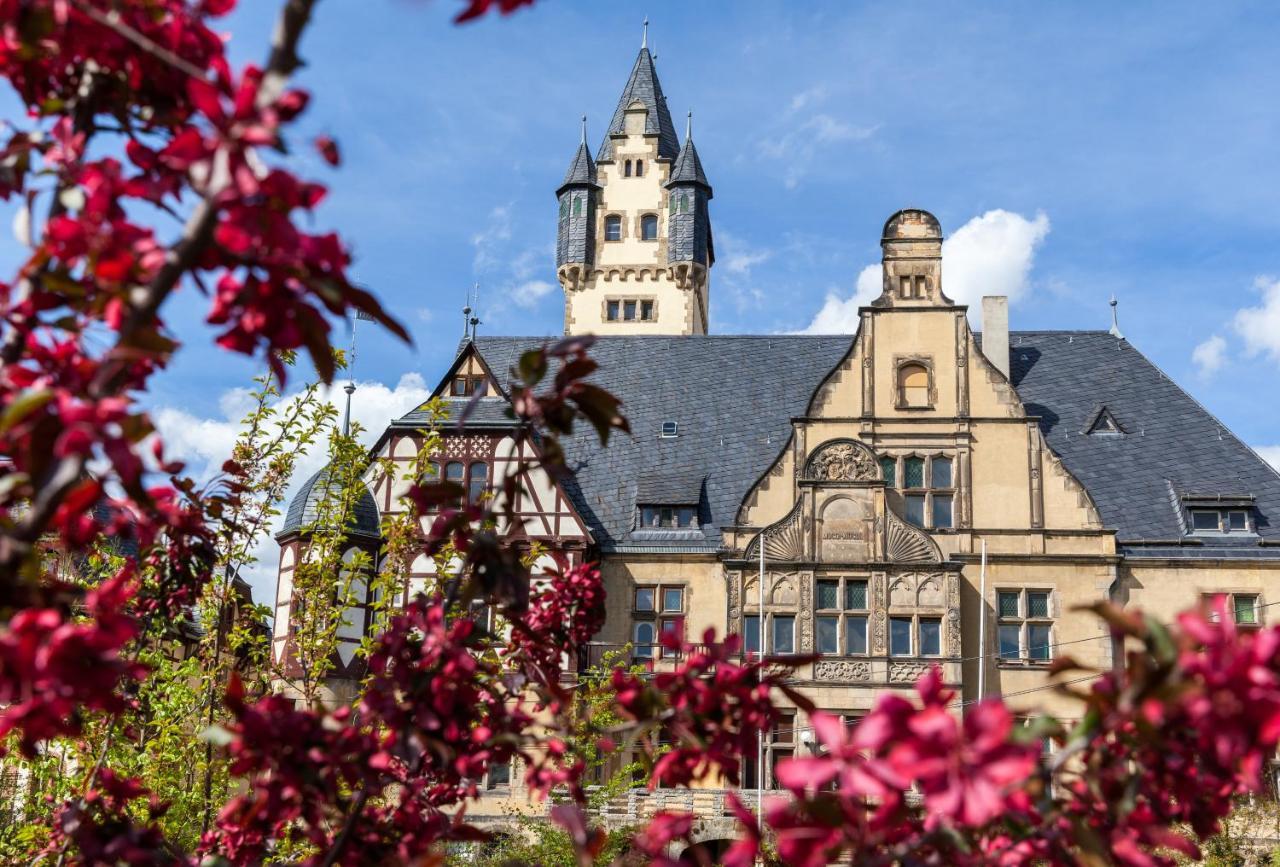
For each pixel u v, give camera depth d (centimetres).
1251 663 303
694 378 3969
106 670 374
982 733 295
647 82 6141
